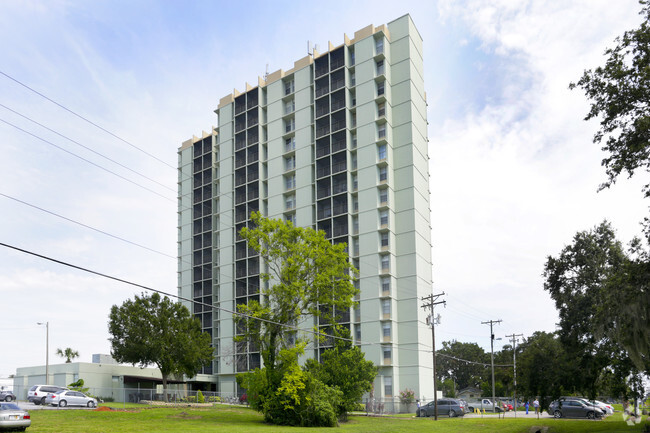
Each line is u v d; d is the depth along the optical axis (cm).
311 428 3697
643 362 2922
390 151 7544
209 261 9675
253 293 8300
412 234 7231
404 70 7744
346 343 5075
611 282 2841
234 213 8988
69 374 6956
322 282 4469
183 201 10456
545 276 3853
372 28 7869
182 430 3086
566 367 3750
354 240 7531
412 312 6981
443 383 12650
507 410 6775
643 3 2303
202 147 10331
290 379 4006
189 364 6706
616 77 2300
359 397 4653
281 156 8575
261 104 9012
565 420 4506
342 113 7850
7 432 2733
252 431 3238
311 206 8019
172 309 6856
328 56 8156
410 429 3712
